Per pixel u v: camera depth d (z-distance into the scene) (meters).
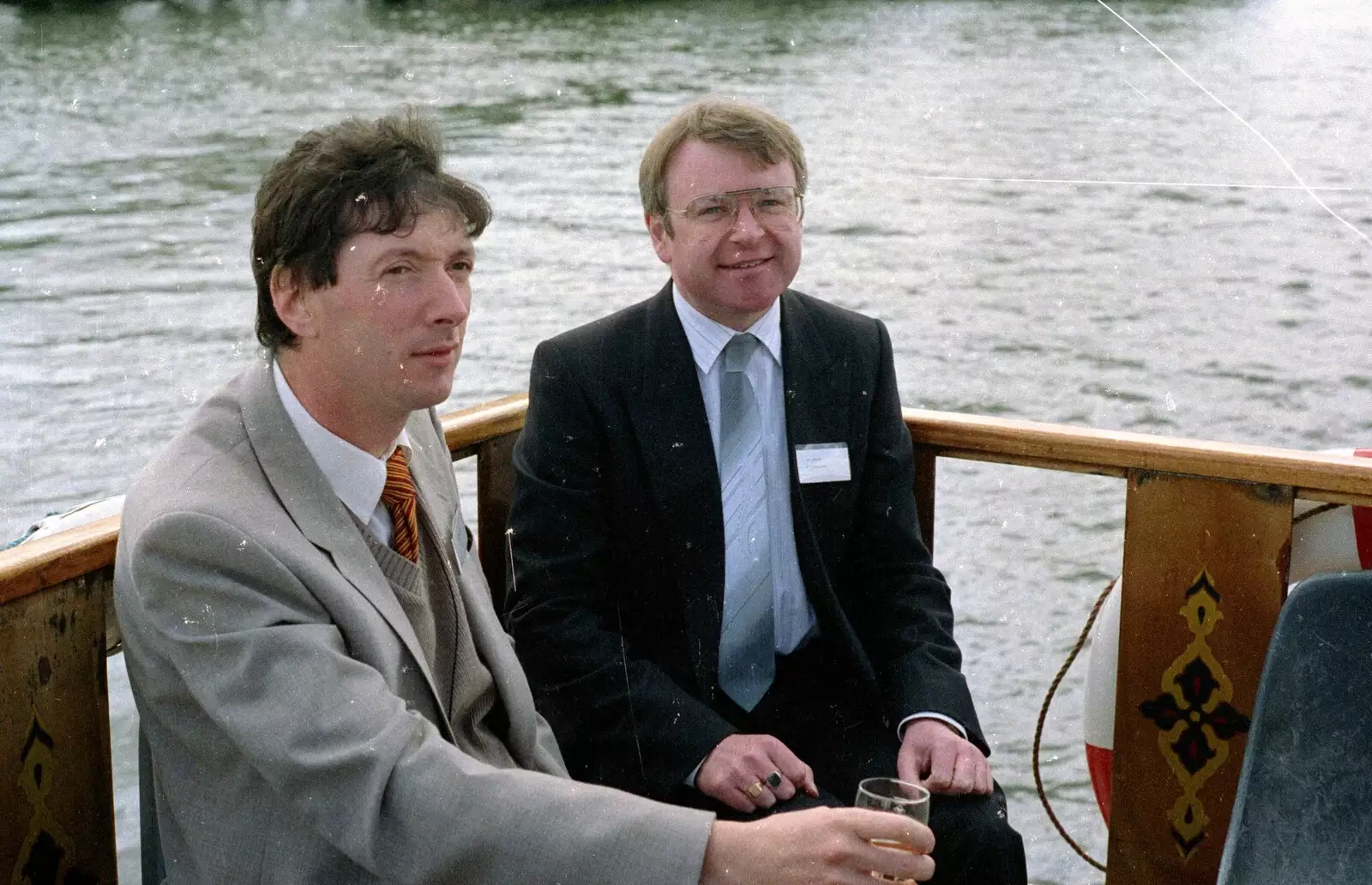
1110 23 31.02
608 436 2.29
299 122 19.14
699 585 2.29
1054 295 11.08
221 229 12.96
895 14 32.38
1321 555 2.37
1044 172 16.78
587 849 1.48
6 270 11.26
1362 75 24.28
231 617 1.54
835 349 2.38
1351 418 8.20
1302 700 1.84
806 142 18.39
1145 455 2.29
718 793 2.10
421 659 1.66
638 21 30.77
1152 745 2.37
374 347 1.63
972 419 2.50
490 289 10.88
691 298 2.30
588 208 13.88
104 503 2.12
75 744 1.80
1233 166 17.20
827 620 2.32
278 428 1.66
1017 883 2.13
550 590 2.27
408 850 1.49
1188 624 2.31
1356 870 1.76
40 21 29.08
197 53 25.69
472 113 19.83
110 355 9.04
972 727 2.24
